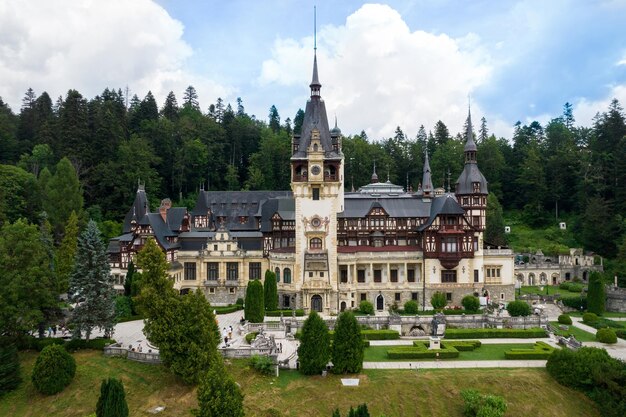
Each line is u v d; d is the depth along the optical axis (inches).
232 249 4237.2
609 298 4055.1
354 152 6752.0
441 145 7509.8
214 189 6830.7
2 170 4862.2
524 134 7568.9
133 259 4013.3
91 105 6653.5
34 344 2746.1
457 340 3048.7
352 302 3976.4
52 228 4453.7
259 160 6756.9
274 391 2368.4
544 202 6604.3
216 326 2600.9
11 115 7539.4
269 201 4505.4
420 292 4045.3
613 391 2331.4
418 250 4072.3
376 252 4028.1
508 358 2731.3
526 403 2343.8
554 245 5620.1
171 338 2409.0
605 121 6437.0
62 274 3725.4
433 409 2295.8
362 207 4340.6
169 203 4512.8
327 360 2532.0
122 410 2018.9
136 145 5920.3
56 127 6176.2
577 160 6338.6
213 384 1898.4
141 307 2598.4
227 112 7844.5
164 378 2495.1
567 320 3538.4
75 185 4921.3
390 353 2751.0
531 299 4163.4
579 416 2314.2
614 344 3051.2
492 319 3344.0
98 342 2780.5
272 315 3659.0
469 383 2443.4
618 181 5713.6
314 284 3801.7
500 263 4160.9
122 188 5570.9
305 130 4023.1
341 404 2293.3
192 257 4239.7
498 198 6845.5
